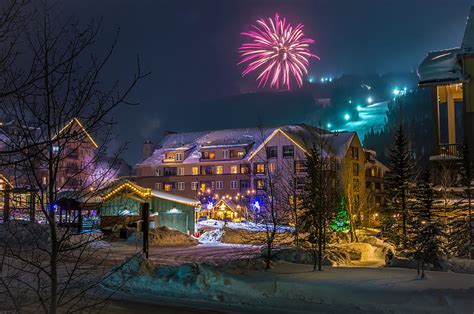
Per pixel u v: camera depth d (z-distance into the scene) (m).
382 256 32.75
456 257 24.58
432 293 13.70
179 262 27.73
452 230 28.75
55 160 6.89
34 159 6.93
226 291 15.83
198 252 33.94
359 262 29.77
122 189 41.09
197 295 15.53
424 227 22.25
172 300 14.94
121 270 17.77
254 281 16.30
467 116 28.03
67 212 10.51
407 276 16.86
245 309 13.75
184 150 88.31
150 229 41.38
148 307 13.91
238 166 82.06
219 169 83.81
